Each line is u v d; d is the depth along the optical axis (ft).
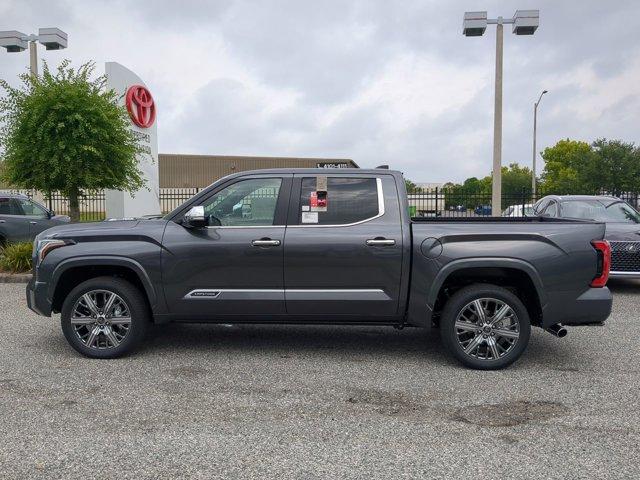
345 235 18.24
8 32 56.18
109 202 63.26
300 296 18.34
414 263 17.97
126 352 18.99
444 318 17.97
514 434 12.96
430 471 11.14
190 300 18.63
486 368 17.87
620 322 24.98
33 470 11.09
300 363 18.60
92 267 19.43
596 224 17.97
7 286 35.63
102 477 10.84
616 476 10.96
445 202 66.18
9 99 45.52
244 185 18.95
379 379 16.98
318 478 10.84
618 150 137.49
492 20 54.29
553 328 17.98
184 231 18.70
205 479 10.78
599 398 15.38
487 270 18.19
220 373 17.47
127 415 13.97
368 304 18.25
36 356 19.26
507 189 250.98
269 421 13.65
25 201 46.57
